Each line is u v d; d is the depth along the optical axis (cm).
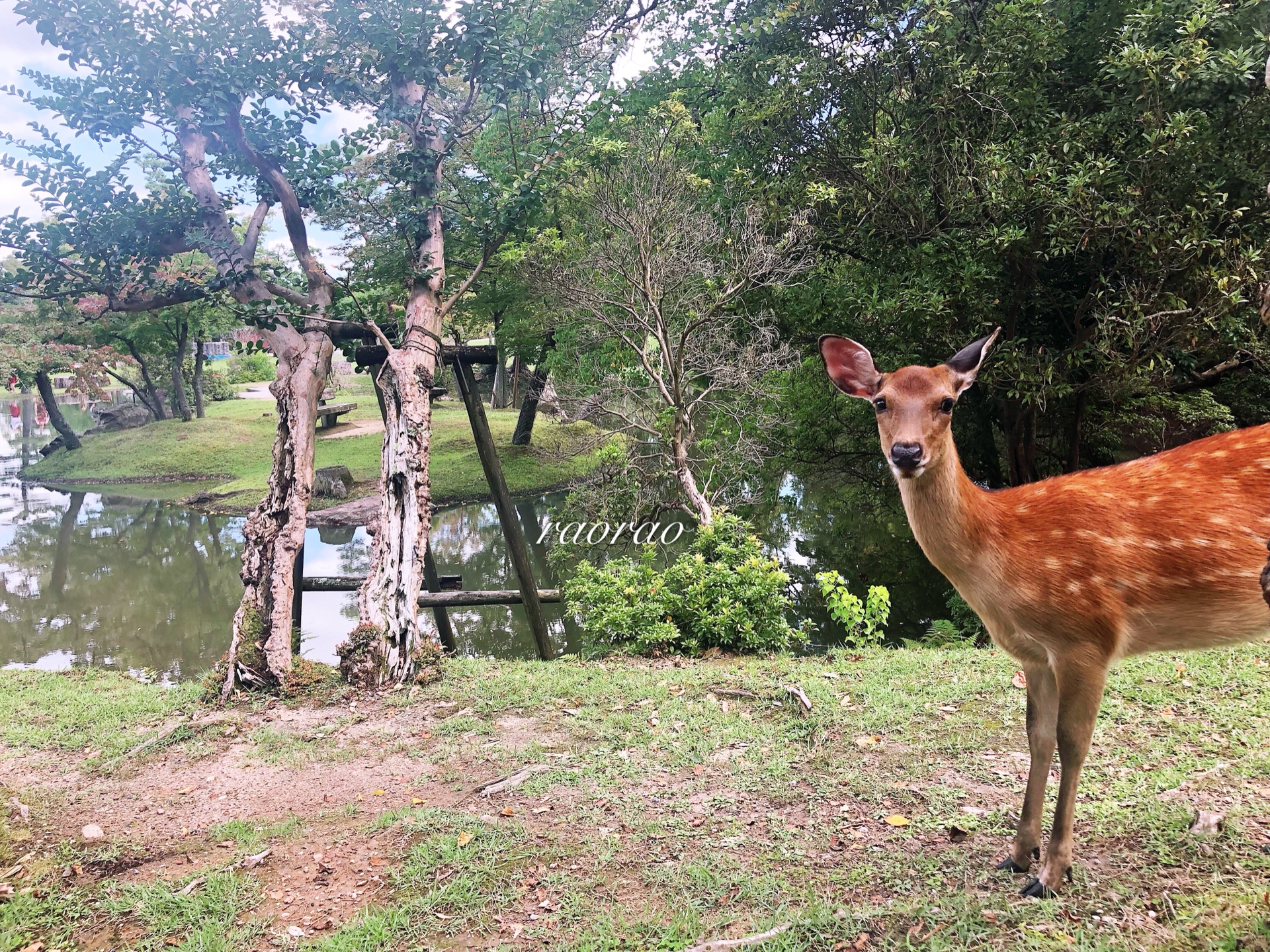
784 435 1241
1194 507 254
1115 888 273
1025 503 274
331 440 2508
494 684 595
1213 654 496
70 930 325
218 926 319
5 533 1777
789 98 1062
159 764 498
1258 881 264
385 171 871
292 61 729
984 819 341
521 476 2047
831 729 458
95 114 705
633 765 439
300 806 429
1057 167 849
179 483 2331
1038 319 1013
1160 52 766
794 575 1264
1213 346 855
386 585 639
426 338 732
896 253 1024
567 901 316
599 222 1186
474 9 741
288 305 729
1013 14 891
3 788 464
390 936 304
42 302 2070
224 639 1039
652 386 1163
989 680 506
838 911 286
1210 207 797
